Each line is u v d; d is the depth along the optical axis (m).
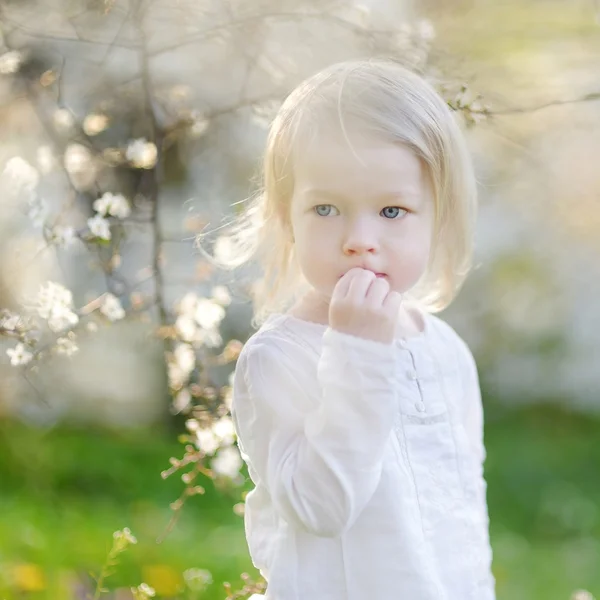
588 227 6.82
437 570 2.26
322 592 2.22
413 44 3.59
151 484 5.94
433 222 2.38
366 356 2.11
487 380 7.72
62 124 3.92
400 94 2.25
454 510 2.34
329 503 2.08
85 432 6.66
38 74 4.14
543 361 7.75
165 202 5.55
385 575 2.20
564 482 6.36
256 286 3.23
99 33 4.21
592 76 4.54
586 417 7.62
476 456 2.68
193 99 4.51
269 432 2.26
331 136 2.20
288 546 2.26
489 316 7.54
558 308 7.54
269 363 2.28
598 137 5.55
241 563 4.48
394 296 2.16
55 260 5.10
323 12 3.70
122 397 6.75
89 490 5.85
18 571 4.18
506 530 5.64
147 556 4.57
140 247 5.37
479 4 4.86
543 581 4.85
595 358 7.68
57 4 4.18
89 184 4.15
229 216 3.29
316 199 2.21
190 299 3.54
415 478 2.29
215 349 5.93
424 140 2.24
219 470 3.19
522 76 4.62
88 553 4.61
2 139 4.16
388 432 2.12
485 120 3.30
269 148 2.42
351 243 2.18
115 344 6.36
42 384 5.69
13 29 3.81
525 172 5.36
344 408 2.10
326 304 2.38
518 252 7.27
